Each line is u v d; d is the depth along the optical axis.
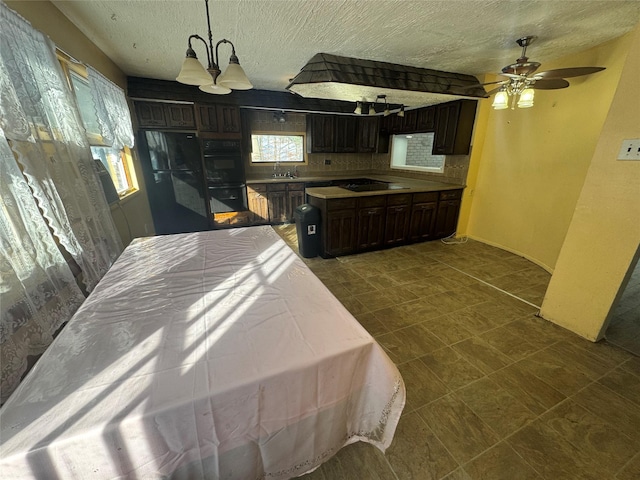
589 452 1.23
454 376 1.65
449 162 4.23
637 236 1.64
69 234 1.49
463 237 4.32
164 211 4.09
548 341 1.95
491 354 1.83
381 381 0.92
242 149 4.45
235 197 4.48
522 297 2.55
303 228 3.40
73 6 1.83
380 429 0.99
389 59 2.85
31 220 1.22
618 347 1.88
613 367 1.71
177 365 0.79
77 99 2.22
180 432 0.71
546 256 3.14
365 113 3.88
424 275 3.02
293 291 1.21
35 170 1.31
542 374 1.66
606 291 1.82
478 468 1.17
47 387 0.72
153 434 0.67
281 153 5.20
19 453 0.57
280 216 4.93
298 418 0.86
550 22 2.06
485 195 3.96
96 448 0.63
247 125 4.77
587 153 2.64
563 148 2.89
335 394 0.89
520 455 1.22
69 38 2.01
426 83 3.07
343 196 3.30
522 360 1.77
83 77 2.26
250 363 0.80
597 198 1.79
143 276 1.36
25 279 1.14
